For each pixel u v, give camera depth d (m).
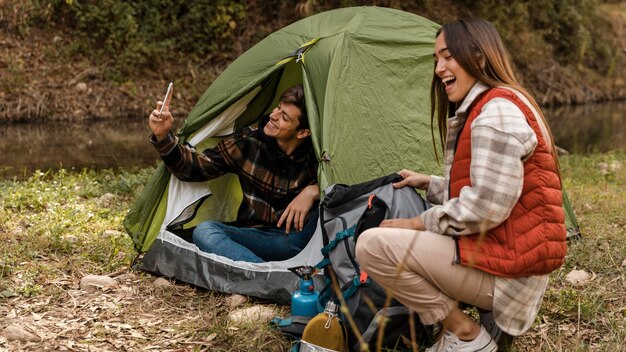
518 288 2.36
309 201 3.58
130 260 3.90
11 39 11.50
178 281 3.64
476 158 2.25
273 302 3.34
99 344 2.87
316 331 2.60
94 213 4.88
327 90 3.54
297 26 4.08
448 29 2.43
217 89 3.91
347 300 2.64
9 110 10.66
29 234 4.17
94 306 3.26
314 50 3.75
